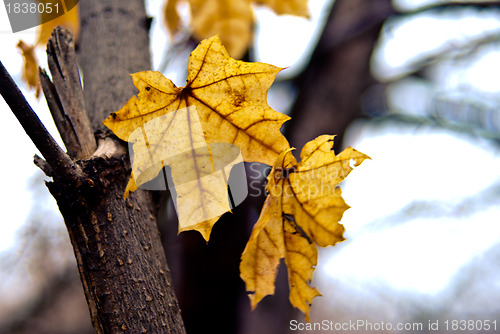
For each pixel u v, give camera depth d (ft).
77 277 7.52
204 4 2.36
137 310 1.47
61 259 7.58
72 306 7.20
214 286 2.88
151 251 1.54
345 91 4.23
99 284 1.47
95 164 1.50
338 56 4.39
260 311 3.18
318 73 4.38
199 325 2.85
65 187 1.46
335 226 1.52
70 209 1.47
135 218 1.54
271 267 1.51
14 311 7.34
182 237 2.97
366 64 4.46
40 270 7.42
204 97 1.47
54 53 1.60
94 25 1.88
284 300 3.31
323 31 4.51
